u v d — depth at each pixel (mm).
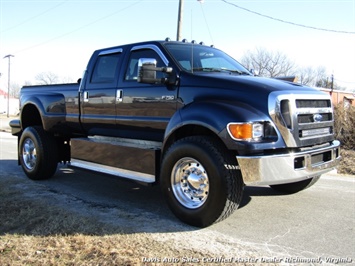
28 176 6820
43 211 4785
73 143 5988
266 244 3795
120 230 4121
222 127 3908
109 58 5738
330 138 4730
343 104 13586
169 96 4688
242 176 3873
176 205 4352
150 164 4703
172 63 4793
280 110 4000
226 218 4250
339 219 4582
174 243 3779
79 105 6074
